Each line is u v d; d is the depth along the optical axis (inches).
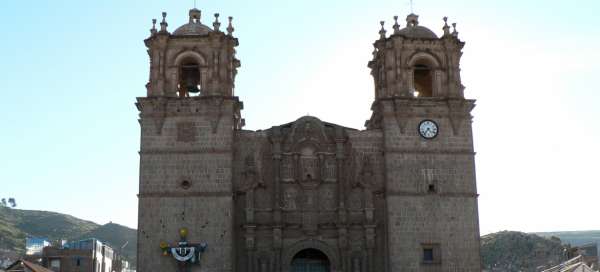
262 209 2527.1
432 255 2482.8
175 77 2620.6
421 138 2581.2
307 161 2588.6
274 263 2463.1
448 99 2603.3
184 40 2650.1
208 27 2763.3
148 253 2431.1
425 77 2910.9
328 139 2613.2
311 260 2571.4
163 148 2519.7
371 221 2496.3
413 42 2696.9
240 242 2511.1
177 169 2502.5
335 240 2512.3
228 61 2659.9
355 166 2583.7
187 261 2411.4
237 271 2486.5
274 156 2559.1
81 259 5007.4
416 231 2491.4
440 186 2541.8
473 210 2532.0
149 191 2480.3
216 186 2484.0
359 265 2474.2
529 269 6392.7
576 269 4065.0
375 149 2605.8
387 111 2593.5
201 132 2534.5
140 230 2447.1
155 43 2640.3
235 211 2532.0
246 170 2549.2
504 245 7032.5
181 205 2468.0
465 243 2497.5
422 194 2524.6
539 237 7032.5
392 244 2468.0
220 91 2591.0
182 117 2551.7
